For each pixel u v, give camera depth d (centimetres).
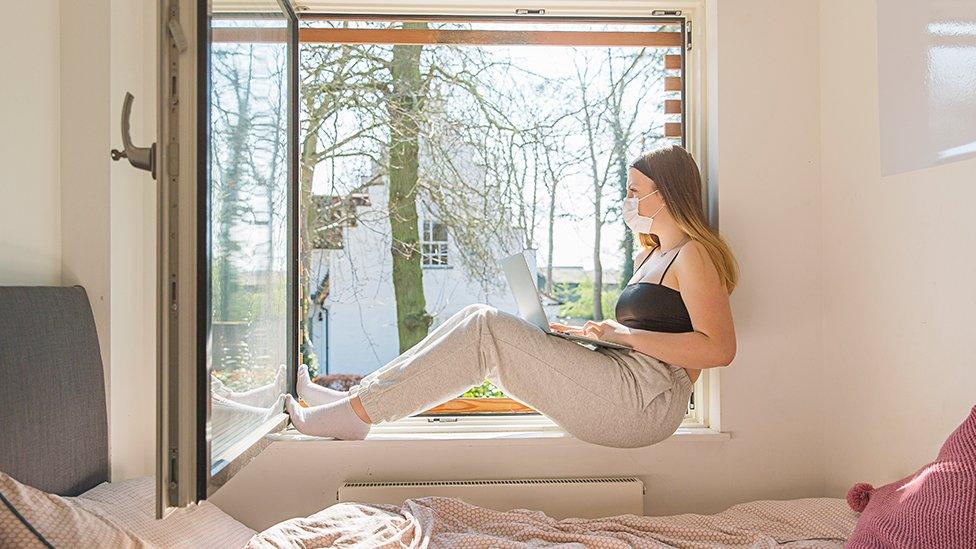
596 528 195
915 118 199
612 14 270
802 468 248
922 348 197
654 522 199
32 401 168
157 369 150
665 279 225
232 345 188
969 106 176
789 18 252
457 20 269
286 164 255
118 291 211
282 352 248
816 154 251
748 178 249
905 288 204
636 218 234
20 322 169
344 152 271
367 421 222
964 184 179
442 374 218
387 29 271
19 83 186
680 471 244
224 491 234
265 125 224
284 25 251
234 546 188
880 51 214
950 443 148
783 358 248
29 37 191
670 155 231
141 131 224
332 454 236
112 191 207
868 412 224
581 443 242
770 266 249
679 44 271
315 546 168
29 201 191
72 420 183
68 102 205
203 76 152
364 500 225
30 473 165
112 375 207
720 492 245
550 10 268
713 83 255
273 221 236
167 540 169
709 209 259
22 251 188
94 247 205
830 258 246
